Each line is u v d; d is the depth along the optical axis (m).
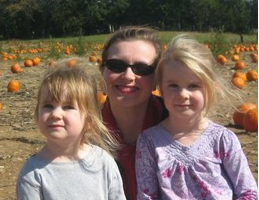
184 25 22.98
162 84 1.12
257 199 1.08
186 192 1.08
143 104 1.23
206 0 22.30
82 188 1.00
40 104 1.01
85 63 1.09
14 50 10.30
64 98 0.99
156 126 1.14
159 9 23.16
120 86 1.20
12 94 3.76
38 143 2.34
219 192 1.07
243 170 1.08
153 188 1.11
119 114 1.23
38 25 22.50
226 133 1.10
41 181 0.98
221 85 1.13
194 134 1.10
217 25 22.14
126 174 1.21
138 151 1.13
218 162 1.09
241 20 21.83
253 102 3.14
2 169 2.00
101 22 23.52
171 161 1.09
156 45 1.24
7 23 22.14
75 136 1.00
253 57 6.02
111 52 1.22
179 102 1.08
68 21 22.55
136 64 1.19
